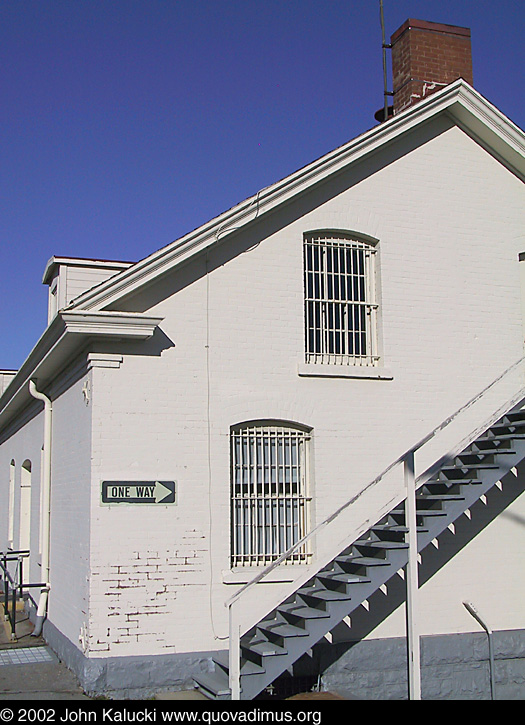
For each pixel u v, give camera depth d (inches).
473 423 449.4
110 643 363.9
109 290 376.2
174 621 374.0
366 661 405.7
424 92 512.7
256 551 402.0
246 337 410.0
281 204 417.4
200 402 395.9
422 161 465.1
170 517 381.7
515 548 446.3
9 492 758.5
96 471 373.1
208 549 385.1
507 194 482.9
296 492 415.8
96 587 365.7
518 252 479.5
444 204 466.0
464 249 466.0
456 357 452.4
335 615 348.5
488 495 446.3
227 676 349.4
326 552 408.8
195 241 393.1
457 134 477.4
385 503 422.6
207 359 400.8
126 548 372.5
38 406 565.9
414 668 354.3
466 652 423.2
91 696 353.7
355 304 442.0
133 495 377.1
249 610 385.7
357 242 448.1
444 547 433.1
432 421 440.5
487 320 463.8
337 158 426.6
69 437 436.1
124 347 386.0
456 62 527.8
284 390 413.4
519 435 395.9
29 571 594.6
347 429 422.9
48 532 497.4
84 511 384.5
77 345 394.3
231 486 402.6
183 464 387.9
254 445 410.3
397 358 439.5
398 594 419.5
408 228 454.9
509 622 437.4
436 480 401.1
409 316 446.3
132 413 383.2
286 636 337.7
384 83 542.0
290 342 418.6
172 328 396.2
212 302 406.3
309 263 438.0
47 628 467.8
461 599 430.9
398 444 431.2
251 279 415.8
